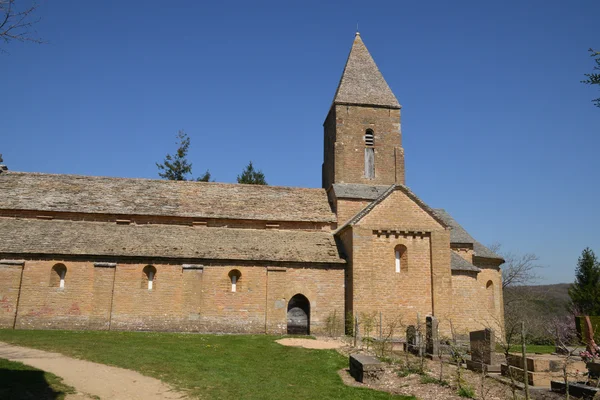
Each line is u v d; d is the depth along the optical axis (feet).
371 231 99.76
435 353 72.95
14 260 91.25
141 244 98.02
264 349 74.49
